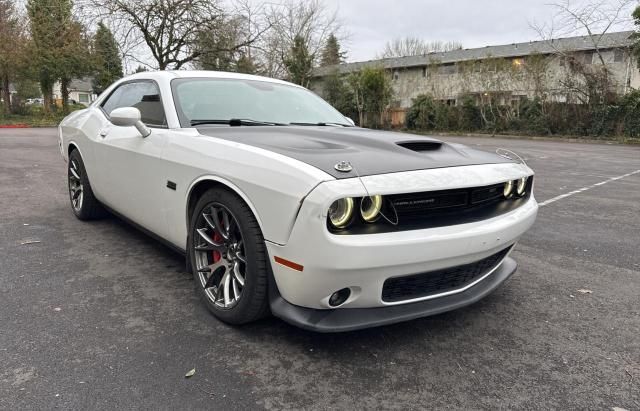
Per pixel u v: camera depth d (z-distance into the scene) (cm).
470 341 258
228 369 223
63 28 2898
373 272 212
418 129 3020
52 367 220
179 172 287
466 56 3631
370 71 3200
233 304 256
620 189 789
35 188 654
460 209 246
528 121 2466
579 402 208
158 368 222
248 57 1791
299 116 367
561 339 264
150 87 360
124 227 460
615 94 2209
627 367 237
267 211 223
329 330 219
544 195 724
